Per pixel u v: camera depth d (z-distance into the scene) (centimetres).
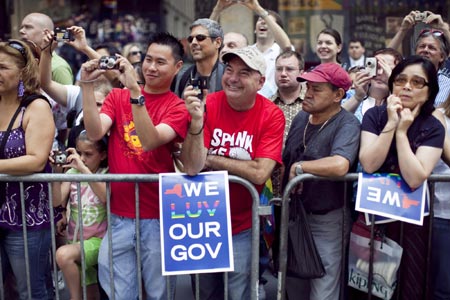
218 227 337
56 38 427
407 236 356
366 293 371
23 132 343
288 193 346
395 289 363
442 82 461
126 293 350
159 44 340
